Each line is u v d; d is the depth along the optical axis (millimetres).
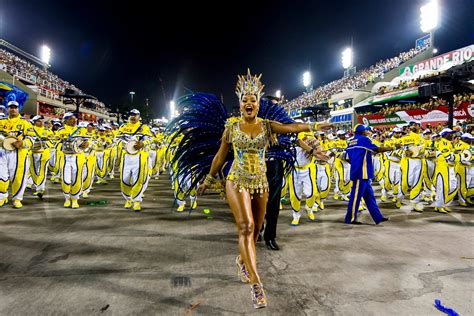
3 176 6816
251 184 3182
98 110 34125
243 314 2941
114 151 11195
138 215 6543
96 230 5441
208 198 8508
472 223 6199
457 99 14594
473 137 7855
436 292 3355
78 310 2963
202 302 3139
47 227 5559
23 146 6812
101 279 3596
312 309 3029
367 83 28922
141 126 6910
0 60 23938
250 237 2959
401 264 4102
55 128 9992
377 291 3379
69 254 4320
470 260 4238
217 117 3928
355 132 6309
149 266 3975
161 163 13516
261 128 3260
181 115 3934
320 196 7195
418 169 7207
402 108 17844
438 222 6281
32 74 28797
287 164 4570
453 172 7027
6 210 6758
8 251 4395
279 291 3383
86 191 8188
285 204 7895
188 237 5164
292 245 4859
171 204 7676
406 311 2994
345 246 4809
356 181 6047
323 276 3746
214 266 4004
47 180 11188
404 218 6613
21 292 3273
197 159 3965
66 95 13211
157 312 2957
